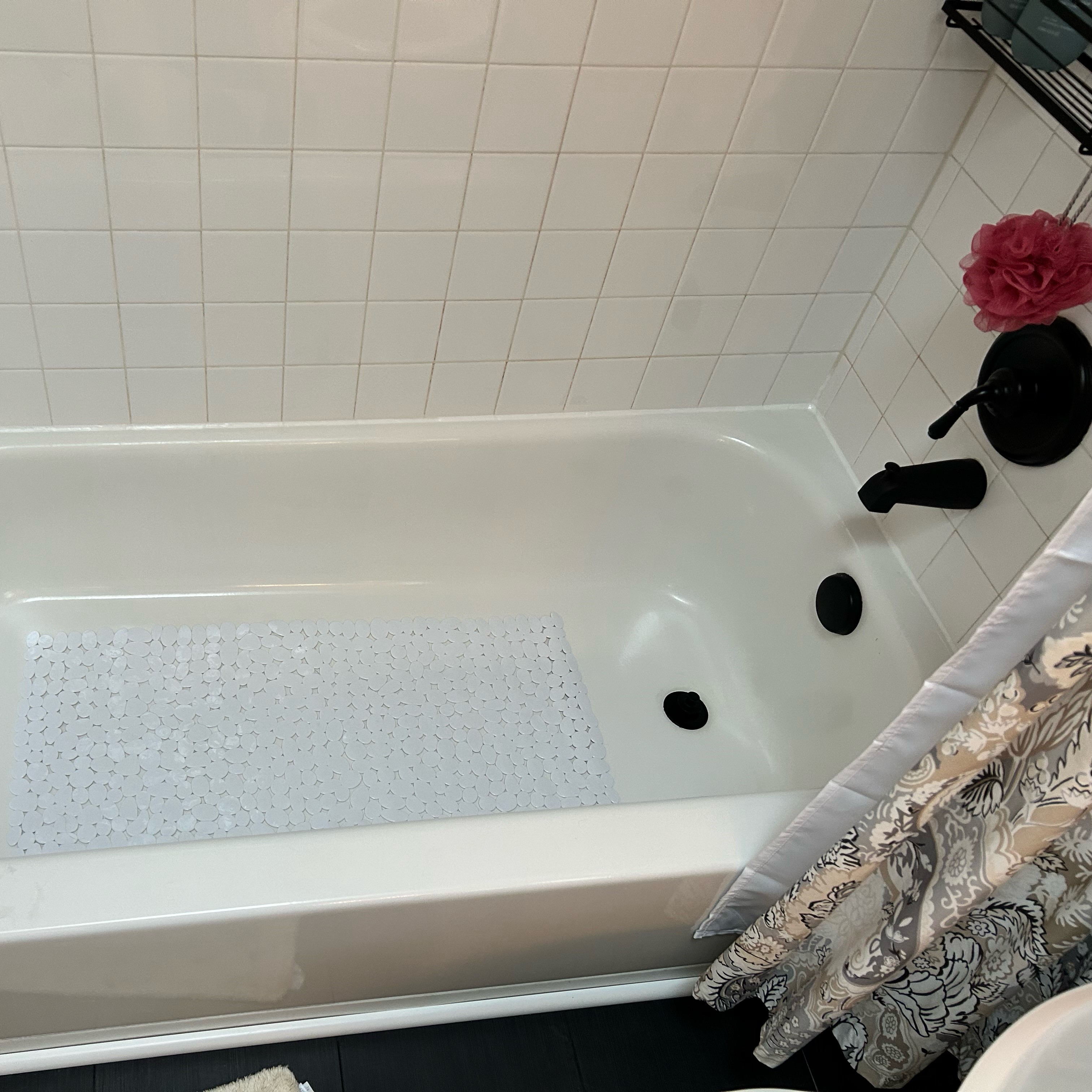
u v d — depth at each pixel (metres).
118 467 1.59
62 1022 1.31
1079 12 1.20
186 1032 1.40
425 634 1.83
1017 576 1.43
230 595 1.78
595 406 1.76
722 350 1.74
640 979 1.55
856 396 1.75
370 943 1.25
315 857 1.18
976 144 1.49
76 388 1.52
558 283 1.57
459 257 1.50
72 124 1.25
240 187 1.35
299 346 1.54
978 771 1.00
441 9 1.25
